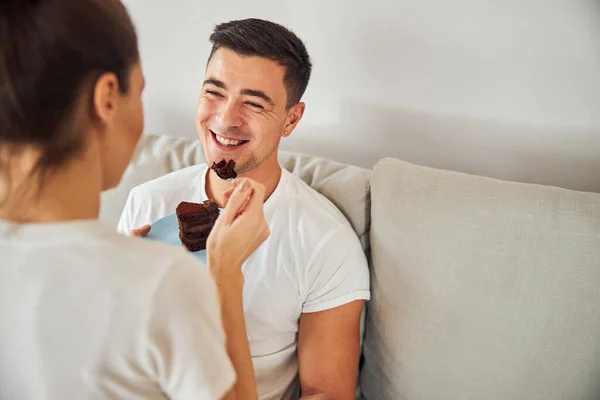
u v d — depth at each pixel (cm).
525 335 107
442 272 110
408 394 119
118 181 64
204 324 58
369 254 125
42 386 56
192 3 147
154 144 145
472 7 123
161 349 56
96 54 52
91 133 55
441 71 131
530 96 127
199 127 113
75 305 53
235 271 81
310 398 106
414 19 128
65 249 53
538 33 120
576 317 103
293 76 108
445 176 114
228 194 87
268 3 139
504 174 137
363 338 129
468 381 113
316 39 139
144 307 54
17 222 55
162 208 123
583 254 101
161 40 156
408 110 138
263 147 110
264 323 113
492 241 107
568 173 131
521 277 105
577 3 115
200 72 156
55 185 55
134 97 60
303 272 113
